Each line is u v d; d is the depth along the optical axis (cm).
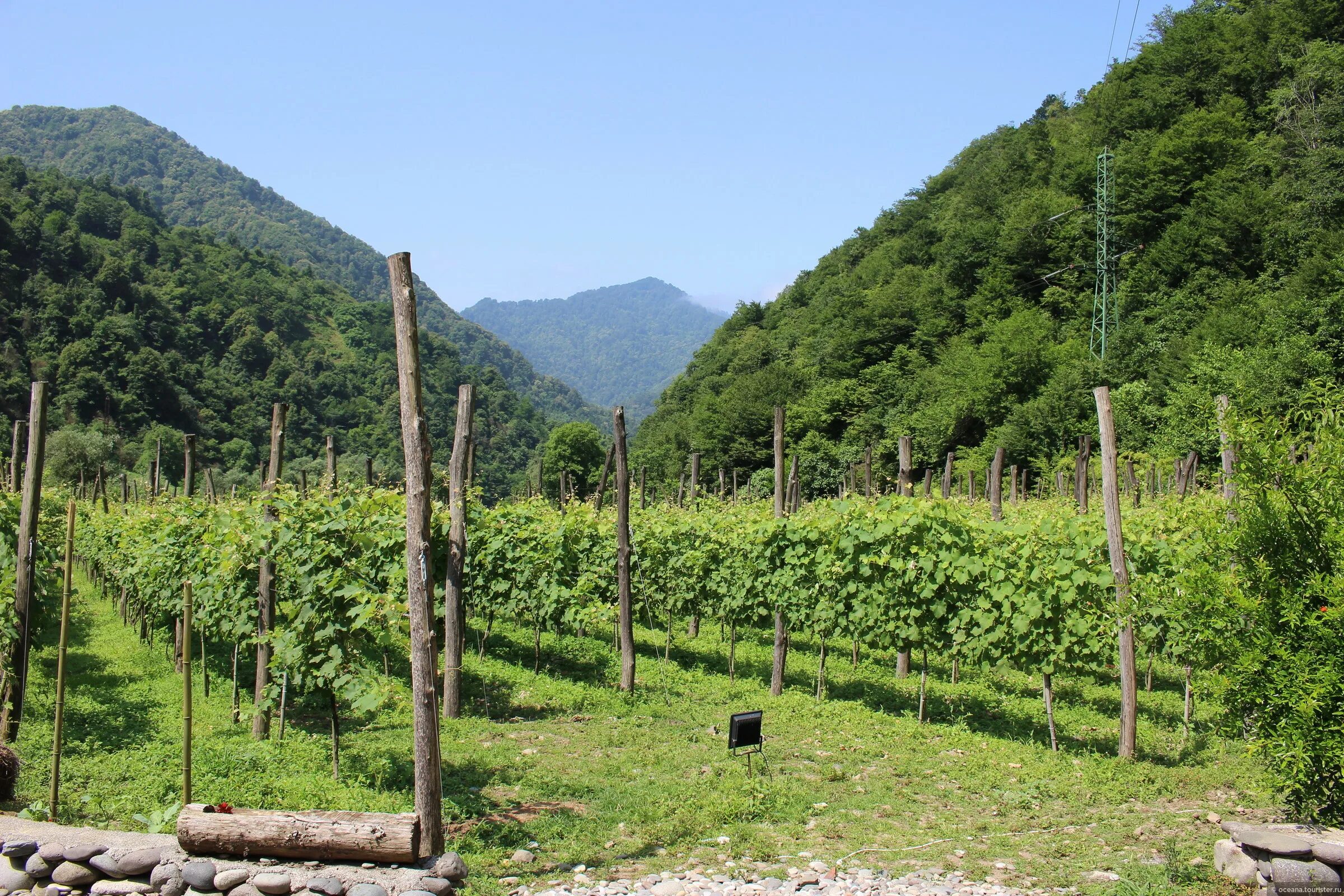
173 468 5544
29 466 855
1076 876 603
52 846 572
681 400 9794
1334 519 603
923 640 1112
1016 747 981
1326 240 4034
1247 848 574
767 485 5419
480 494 1487
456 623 1110
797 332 8506
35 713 975
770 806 766
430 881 546
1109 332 5062
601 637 1728
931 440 5425
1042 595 997
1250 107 5375
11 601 850
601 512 1694
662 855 661
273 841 564
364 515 1005
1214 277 4688
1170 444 3562
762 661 1518
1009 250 6138
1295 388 3281
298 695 1048
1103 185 5303
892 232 8950
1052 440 4503
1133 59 6194
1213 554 676
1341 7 5200
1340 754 572
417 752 635
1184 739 980
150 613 1418
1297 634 607
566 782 834
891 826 724
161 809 678
